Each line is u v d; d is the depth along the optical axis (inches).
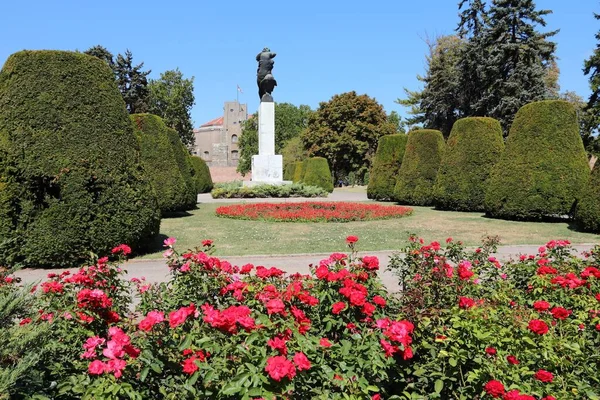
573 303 154.0
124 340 96.5
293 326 105.6
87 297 121.5
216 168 2642.7
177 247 392.2
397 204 876.0
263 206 690.8
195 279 146.6
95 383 91.0
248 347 96.2
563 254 215.0
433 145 827.4
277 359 86.3
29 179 306.7
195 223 561.6
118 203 333.1
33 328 102.3
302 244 408.2
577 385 104.8
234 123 3344.0
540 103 577.0
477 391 102.2
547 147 563.2
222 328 100.6
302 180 1385.3
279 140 2332.7
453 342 110.1
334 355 106.3
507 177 587.2
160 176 604.7
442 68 1425.9
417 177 831.1
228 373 93.9
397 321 114.3
